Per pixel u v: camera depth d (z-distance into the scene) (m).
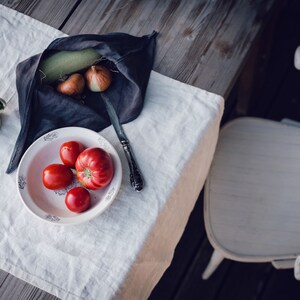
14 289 1.15
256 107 2.36
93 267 1.15
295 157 1.63
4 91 1.33
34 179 1.22
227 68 1.35
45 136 1.24
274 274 2.08
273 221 1.57
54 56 1.30
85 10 1.44
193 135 1.26
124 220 1.19
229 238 1.55
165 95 1.31
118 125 1.28
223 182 1.60
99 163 1.14
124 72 1.28
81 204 1.15
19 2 1.44
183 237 2.13
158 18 1.42
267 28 1.77
